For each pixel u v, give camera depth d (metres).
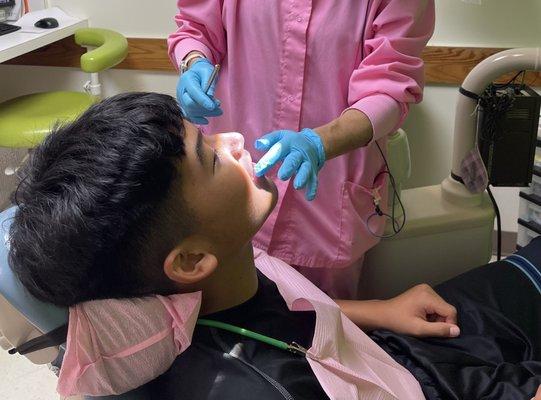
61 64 2.36
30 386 1.71
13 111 2.10
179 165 0.69
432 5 1.14
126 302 0.72
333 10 1.11
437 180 2.22
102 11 2.25
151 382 0.80
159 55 2.25
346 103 1.18
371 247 1.36
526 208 1.60
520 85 1.37
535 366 0.98
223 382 0.76
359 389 0.83
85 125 0.70
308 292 0.94
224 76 1.26
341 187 1.22
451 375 0.94
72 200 0.65
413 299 1.12
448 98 2.07
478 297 1.13
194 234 0.72
